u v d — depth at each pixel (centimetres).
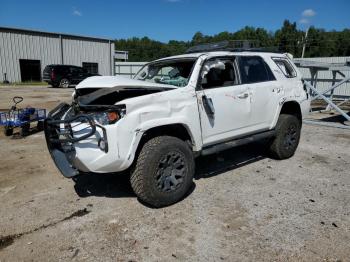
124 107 329
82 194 411
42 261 277
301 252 286
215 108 411
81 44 3178
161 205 366
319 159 555
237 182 445
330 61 1916
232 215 352
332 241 302
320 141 690
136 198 396
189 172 379
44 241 307
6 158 564
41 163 535
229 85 441
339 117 1041
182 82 405
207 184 438
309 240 304
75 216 353
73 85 2352
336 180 455
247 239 306
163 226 330
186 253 286
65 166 370
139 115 336
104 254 286
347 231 319
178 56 463
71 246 298
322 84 1742
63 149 368
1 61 2695
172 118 362
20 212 364
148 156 344
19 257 283
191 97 384
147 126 341
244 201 386
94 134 332
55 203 386
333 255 281
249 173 480
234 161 536
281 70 532
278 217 347
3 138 723
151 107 347
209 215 352
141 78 505
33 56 2867
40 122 804
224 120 426
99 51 3338
